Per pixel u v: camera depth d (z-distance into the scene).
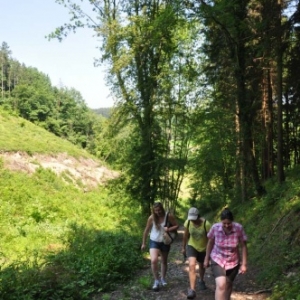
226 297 5.61
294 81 16.16
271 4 12.42
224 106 18.97
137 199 19.56
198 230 7.31
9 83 108.88
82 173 39.72
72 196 28.66
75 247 12.18
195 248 7.35
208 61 18.81
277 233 10.51
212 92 20.45
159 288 7.92
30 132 46.78
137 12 19.61
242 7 14.48
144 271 10.16
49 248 13.13
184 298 7.27
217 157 20.75
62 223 18.78
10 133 40.38
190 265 7.19
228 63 17.14
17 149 33.16
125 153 19.81
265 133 20.84
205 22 15.30
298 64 14.99
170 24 15.37
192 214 7.23
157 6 18.94
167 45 19.70
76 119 95.19
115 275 8.84
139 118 19.67
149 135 19.20
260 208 15.04
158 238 8.12
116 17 19.12
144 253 12.34
